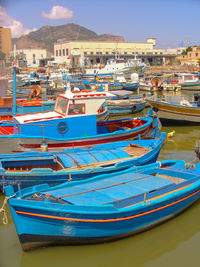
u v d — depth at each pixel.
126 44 101.69
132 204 7.93
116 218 7.35
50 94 30.00
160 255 7.38
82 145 12.73
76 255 7.41
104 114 16.66
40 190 8.09
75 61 81.44
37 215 6.95
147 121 15.80
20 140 11.66
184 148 15.75
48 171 9.35
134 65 55.16
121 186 8.60
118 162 10.28
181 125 21.73
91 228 7.25
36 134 12.38
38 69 81.50
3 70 82.19
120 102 27.56
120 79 45.34
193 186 9.02
